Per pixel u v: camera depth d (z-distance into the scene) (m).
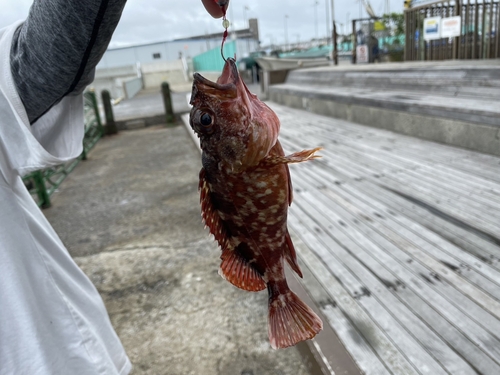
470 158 4.63
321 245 3.15
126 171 7.30
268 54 26.14
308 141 6.43
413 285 2.54
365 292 2.53
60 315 1.35
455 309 2.29
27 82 1.15
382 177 4.44
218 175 1.24
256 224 1.31
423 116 5.61
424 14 9.98
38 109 1.23
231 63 1.23
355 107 7.37
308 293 2.57
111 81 29.03
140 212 5.12
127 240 4.30
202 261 3.64
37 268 1.31
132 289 3.31
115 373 1.49
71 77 1.15
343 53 21.80
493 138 4.58
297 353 2.39
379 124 6.71
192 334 2.67
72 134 1.44
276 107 11.06
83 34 1.04
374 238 3.17
